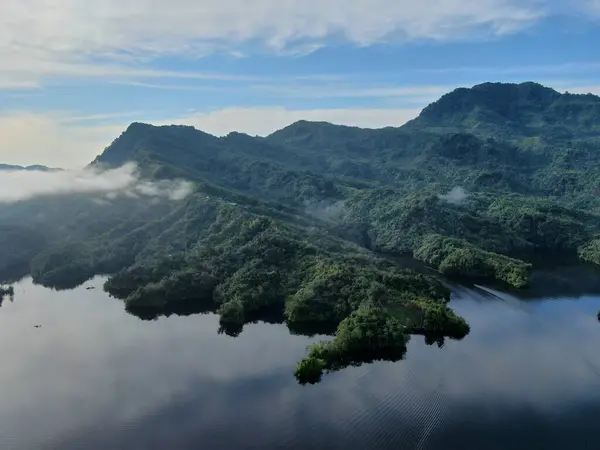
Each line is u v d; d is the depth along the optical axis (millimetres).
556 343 188500
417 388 156125
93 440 139625
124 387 166500
